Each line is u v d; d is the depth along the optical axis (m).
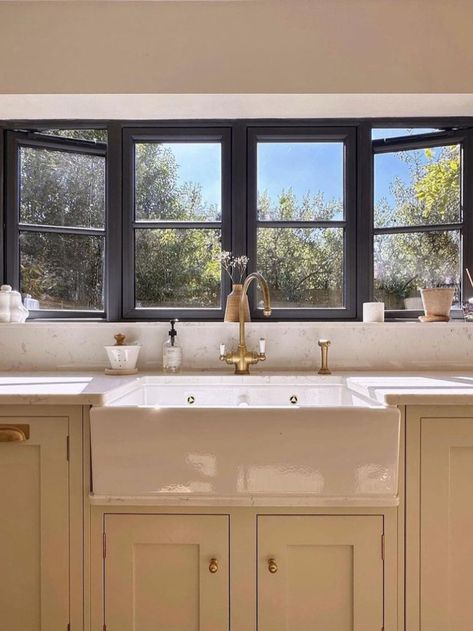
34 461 1.24
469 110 1.89
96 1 1.76
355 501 1.18
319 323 1.80
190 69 1.76
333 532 1.20
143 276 1.96
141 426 1.18
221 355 1.70
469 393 1.21
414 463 1.23
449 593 1.22
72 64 1.76
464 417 1.23
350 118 1.94
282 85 1.75
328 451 1.17
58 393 1.22
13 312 1.82
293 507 1.20
